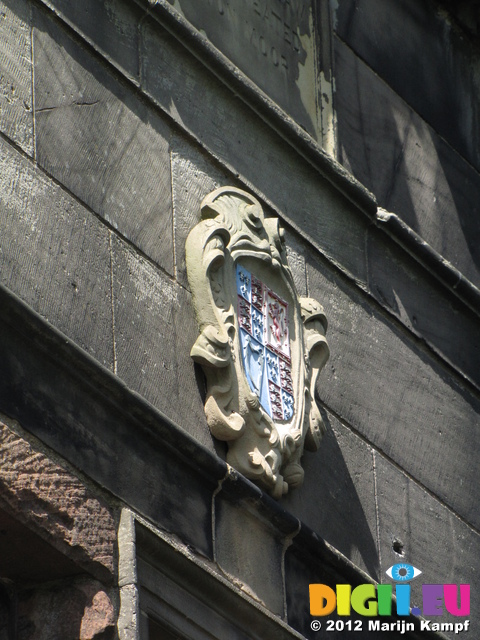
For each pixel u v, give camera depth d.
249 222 14.98
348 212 16.81
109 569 12.62
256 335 14.62
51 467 12.48
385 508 15.95
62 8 14.13
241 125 15.69
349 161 17.23
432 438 16.95
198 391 14.05
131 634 12.45
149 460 13.28
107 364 13.30
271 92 16.56
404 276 17.38
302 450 14.84
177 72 15.12
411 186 18.05
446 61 19.30
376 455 16.14
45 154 13.45
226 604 13.52
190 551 13.32
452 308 17.95
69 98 13.87
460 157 19.00
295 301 15.20
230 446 14.10
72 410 12.80
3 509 12.16
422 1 19.22
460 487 17.09
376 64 18.16
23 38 13.67
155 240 14.21
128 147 14.29
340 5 17.94
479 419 17.77
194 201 14.79
